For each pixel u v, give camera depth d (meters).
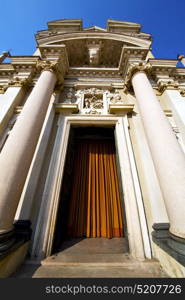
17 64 6.88
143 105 4.69
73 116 5.61
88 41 7.59
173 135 3.89
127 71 6.53
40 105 4.51
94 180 5.32
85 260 3.10
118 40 7.38
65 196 4.54
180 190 2.94
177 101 5.86
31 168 4.20
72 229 4.43
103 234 4.38
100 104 6.29
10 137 3.78
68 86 6.83
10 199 2.93
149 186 4.04
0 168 3.18
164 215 3.58
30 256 3.21
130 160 4.62
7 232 2.69
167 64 7.11
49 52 6.48
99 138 6.36
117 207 4.77
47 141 4.87
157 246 3.18
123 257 3.25
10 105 5.62
